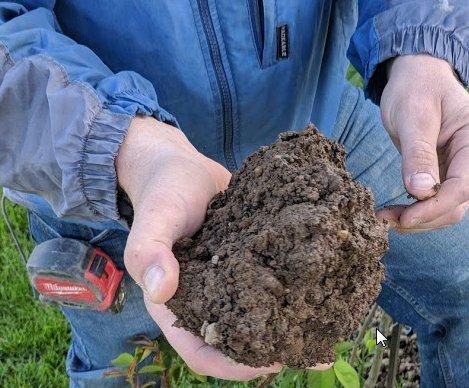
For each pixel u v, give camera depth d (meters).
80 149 0.96
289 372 1.77
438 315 1.63
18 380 2.24
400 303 1.68
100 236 1.40
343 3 1.43
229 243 0.90
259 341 0.84
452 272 1.52
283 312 0.86
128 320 1.57
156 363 1.52
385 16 1.20
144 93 1.08
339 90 1.54
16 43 1.02
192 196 0.92
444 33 1.15
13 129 1.01
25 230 2.74
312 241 0.85
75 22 1.26
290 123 1.48
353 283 0.89
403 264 1.55
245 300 0.84
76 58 1.06
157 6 1.20
